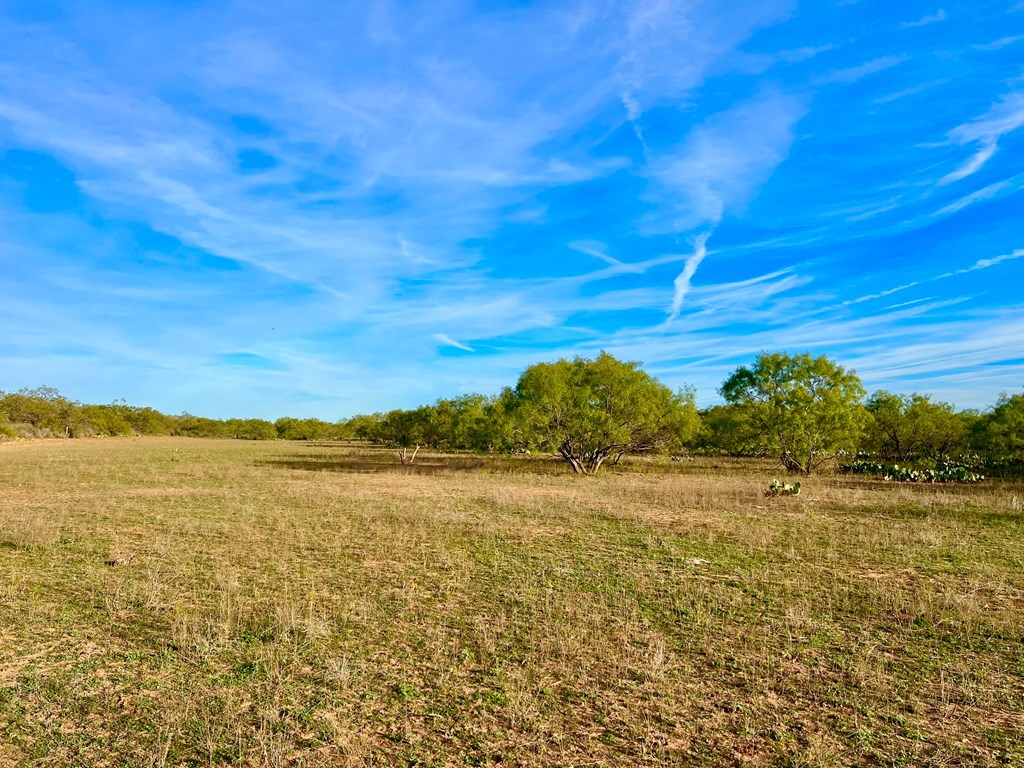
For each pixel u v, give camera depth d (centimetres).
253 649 654
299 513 1589
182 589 874
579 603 832
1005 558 1115
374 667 615
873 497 2006
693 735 489
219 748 459
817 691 570
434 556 1114
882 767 444
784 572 1012
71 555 1075
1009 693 567
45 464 3250
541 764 446
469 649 665
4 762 439
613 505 1772
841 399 3127
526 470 3262
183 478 2572
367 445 7444
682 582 942
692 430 3338
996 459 3047
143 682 572
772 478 2853
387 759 450
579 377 3173
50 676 582
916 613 795
